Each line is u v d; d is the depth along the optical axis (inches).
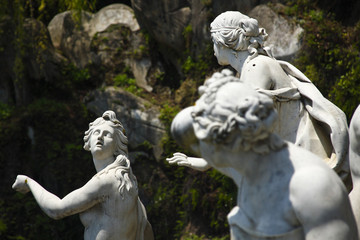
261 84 203.8
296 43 525.3
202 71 623.8
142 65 675.4
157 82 670.5
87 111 668.1
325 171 116.5
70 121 666.8
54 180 645.9
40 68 683.4
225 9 582.2
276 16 535.8
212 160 121.2
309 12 544.1
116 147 213.6
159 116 631.2
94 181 203.8
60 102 679.7
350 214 118.0
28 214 641.6
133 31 685.9
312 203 113.5
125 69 677.9
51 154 653.3
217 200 577.6
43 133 660.1
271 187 117.9
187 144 123.6
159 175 622.8
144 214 216.4
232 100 115.2
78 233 640.4
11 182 648.4
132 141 634.2
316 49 525.7
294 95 205.3
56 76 684.1
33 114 663.8
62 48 702.5
